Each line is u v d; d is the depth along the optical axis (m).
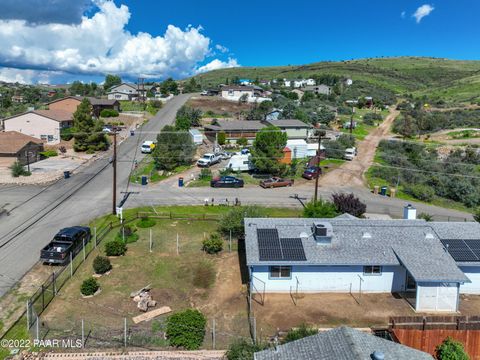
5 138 59.56
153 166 58.97
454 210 48.19
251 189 51.06
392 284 25.75
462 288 26.36
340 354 13.46
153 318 22.30
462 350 18.23
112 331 20.91
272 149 54.88
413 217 31.55
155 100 117.88
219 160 63.16
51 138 72.75
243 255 30.77
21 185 48.12
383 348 14.16
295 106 108.88
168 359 18.72
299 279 25.34
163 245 32.38
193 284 26.33
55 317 22.06
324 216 34.59
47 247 28.55
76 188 47.94
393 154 72.69
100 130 68.50
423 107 133.00
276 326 21.86
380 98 151.62
